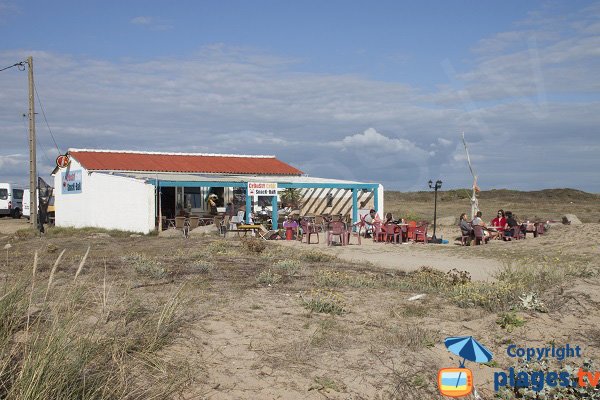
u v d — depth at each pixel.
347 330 7.25
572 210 46.22
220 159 37.62
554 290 9.42
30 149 28.28
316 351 6.39
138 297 7.78
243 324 7.16
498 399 5.89
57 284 8.06
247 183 26.83
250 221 26.73
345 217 30.05
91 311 6.76
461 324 7.84
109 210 29.17
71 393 4.73
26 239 22.64
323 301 8.36
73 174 33.06
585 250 17.11
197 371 5.59
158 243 19.83
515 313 8.11
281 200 34.34
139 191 26.45
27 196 43.81
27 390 4.42
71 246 18.97
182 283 9.45
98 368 5.23
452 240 24.08
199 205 33.47
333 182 30.22
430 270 12.39
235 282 10.19
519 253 17.47
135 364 5.53
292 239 24.52
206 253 15.32
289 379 5.63
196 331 6.71
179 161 35.41
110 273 10.37
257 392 5.32
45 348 4.86
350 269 13.45
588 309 8.28
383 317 8.10
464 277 11.56
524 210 47.03
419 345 6.79
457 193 67.31
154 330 6.30
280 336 6.80
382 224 23.61
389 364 6.20
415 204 57.88
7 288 6.50
